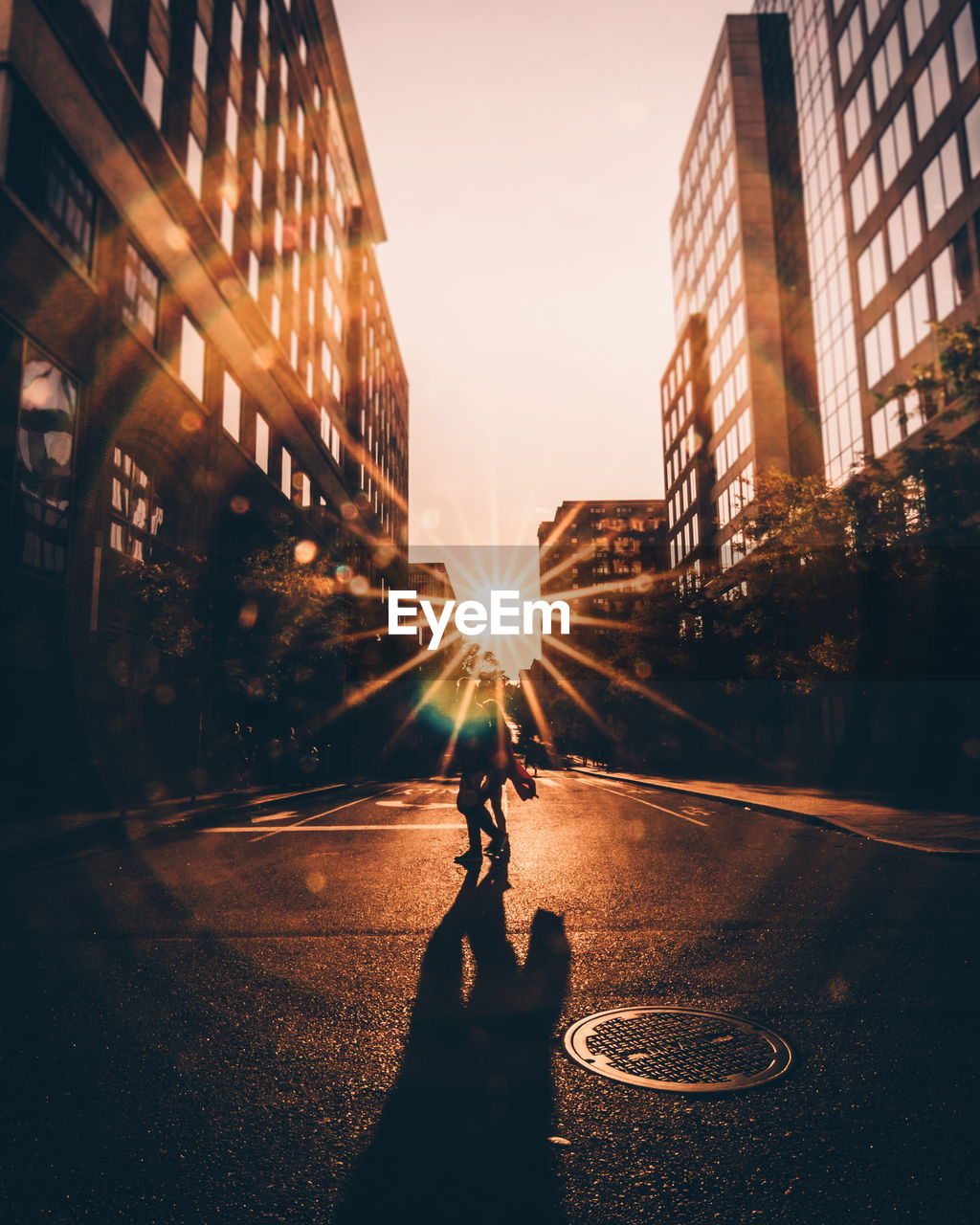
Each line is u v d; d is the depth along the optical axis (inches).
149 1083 146.5
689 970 211.0
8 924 274.2
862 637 825.5
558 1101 137.9
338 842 477.7
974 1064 151.9
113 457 853.8
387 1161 119.3
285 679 1035.9
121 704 839.1
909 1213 105.7
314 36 1665.8
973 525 738.2
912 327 1314.0
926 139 1253.1
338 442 1908.2
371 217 2268.7
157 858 425.1
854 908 285.0
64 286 733.3
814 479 976.9
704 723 1877.5
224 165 1149.7
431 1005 186.5
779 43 2062.0
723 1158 119.3
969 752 876.6
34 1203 109.0
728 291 2301.9
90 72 765.9
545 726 3324.3
